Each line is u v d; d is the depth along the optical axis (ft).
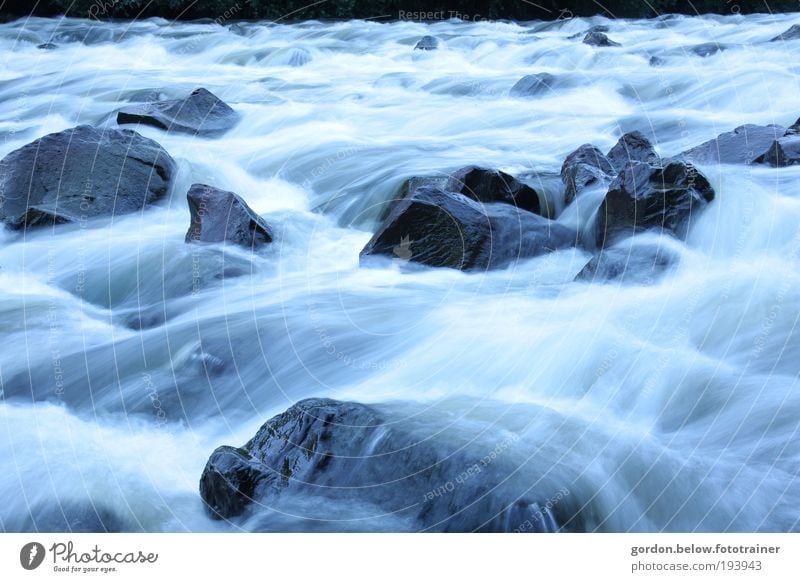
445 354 20.76
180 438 18.78
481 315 22.52
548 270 25.23
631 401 18.75
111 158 32.30
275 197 34.65
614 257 24.12
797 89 43.88
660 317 21.71
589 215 27.61
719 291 22.41
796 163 28.68
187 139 40.01
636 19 83.92
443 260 25.63
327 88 52.85
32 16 79.36
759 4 93.25
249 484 15.64
